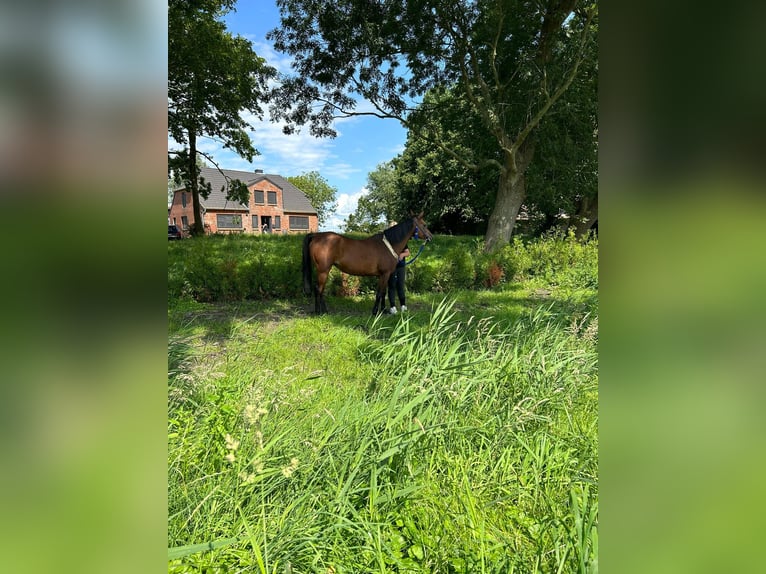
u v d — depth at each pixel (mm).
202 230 19859
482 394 2963
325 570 1563
